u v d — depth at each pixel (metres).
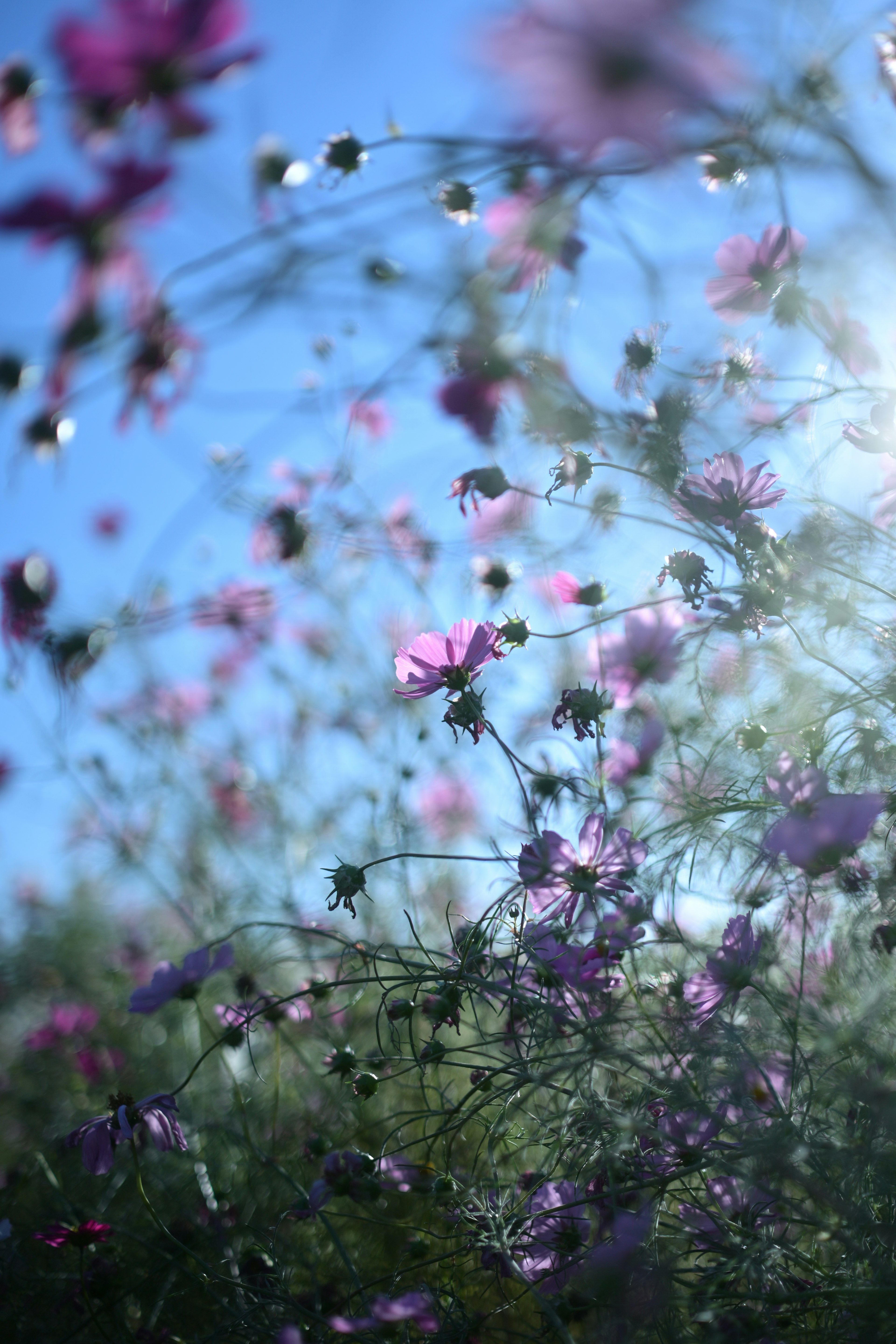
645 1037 0.97
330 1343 0.96
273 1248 1.03
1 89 0.74
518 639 1.04
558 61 0.46
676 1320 0.90
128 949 1.86
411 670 1.03
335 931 1.12
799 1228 0.95
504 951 1.06
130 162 0.69
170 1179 1.24
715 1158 0.88
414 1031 1.21
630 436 0.97
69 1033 1.62
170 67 0.66
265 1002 1.19
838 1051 0.90
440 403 0.88
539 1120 0.97
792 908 1.00
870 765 1.00
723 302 0.91
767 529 0.99
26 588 1.22
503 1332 0.98
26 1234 1.13
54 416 0.75
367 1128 1.06
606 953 0.96
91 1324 1.09
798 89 0.72
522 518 1.15
